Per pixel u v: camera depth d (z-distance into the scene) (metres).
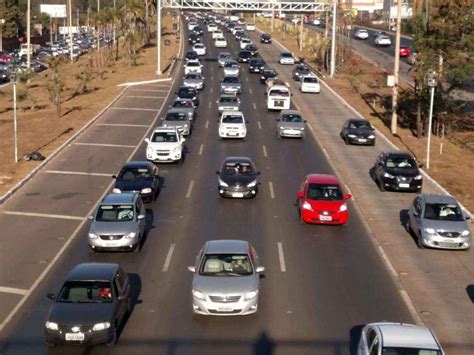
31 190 34.22
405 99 57.69
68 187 34.81
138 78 77.44
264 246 26.00
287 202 32.41
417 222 26.84
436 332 18.88
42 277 22.83
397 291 21.86
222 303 19.00
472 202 33.94
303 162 41.19
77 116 56.00
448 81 50.62
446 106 51.72
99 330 17.23
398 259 25.11
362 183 36.81
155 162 40.12
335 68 87.56
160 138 40.44
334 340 18.08
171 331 18.56
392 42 115.06
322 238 27.27
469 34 47.25
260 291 21.47
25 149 43.56
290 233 27.77
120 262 24.23
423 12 49.47
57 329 17.20
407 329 15.31
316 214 28.58
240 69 87.25
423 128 53.00
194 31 131.12
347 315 19.78
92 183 35.62
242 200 32.66
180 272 23.22
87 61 97.00
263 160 41.38
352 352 17.38
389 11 160.50
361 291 21.73
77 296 18.09
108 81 76.75
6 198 32.41
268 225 28.78
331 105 64.62
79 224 28.91
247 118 55.84
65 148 44.03
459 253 26.08
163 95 67.50
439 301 21.17
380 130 53.09
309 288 21.83
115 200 26.27
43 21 159.38
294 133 47.50
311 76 72.50
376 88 74.81
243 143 46.44
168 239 26.77
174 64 89.62
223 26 154.12
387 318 19.64
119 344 17.77
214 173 38.03
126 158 41.34
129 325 18.98
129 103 62.72
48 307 20.34
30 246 26.02
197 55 93.81
